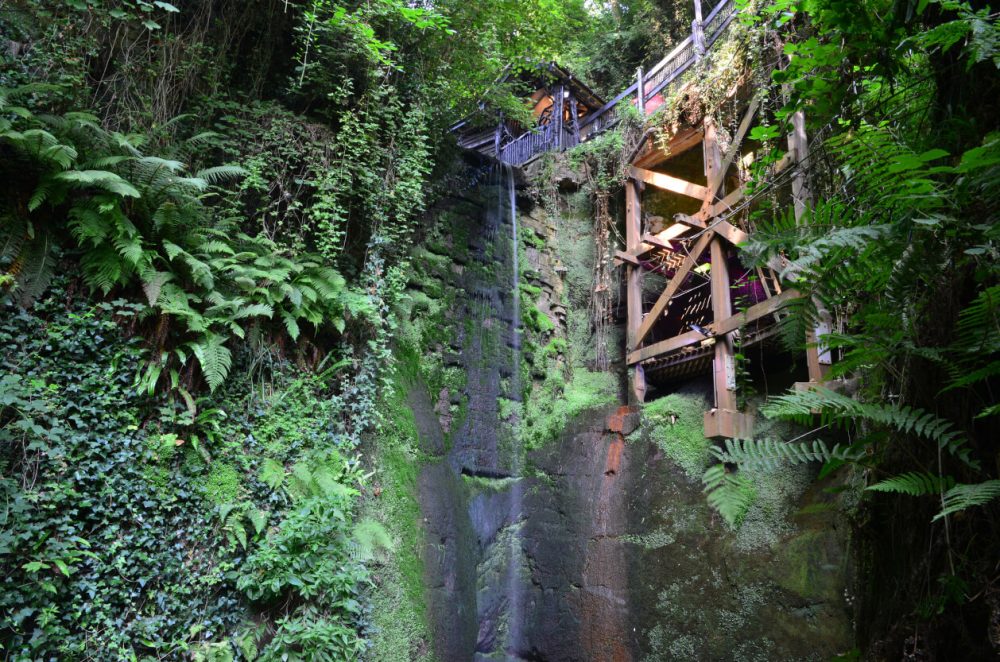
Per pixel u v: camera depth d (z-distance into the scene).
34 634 4.54
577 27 15.18
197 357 5.96
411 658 6.57
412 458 7.89
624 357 10.72
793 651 6.27
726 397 7.64
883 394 3.29
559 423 10.19
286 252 7.22
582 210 11.95
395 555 6.97
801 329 2.95
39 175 5.44
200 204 6.32
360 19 8.12
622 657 7.82
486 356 10.01
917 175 2.52
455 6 8.93
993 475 2.58
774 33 6.91
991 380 2.67
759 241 2.95
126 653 4.89
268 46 8.19
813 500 6.66
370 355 7.59
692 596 7.41
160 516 5.41
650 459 8.68
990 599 2.51
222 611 5.54
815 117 3.58
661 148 9.79
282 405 6.67
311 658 5.65
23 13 5.91
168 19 7.17
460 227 10.35
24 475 4.83
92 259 5.52
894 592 3.07
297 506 6.22
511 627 9.11
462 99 10.38
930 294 2.87
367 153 7.87
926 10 3.00
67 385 5.24
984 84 2.84
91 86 6.43
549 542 9.25
